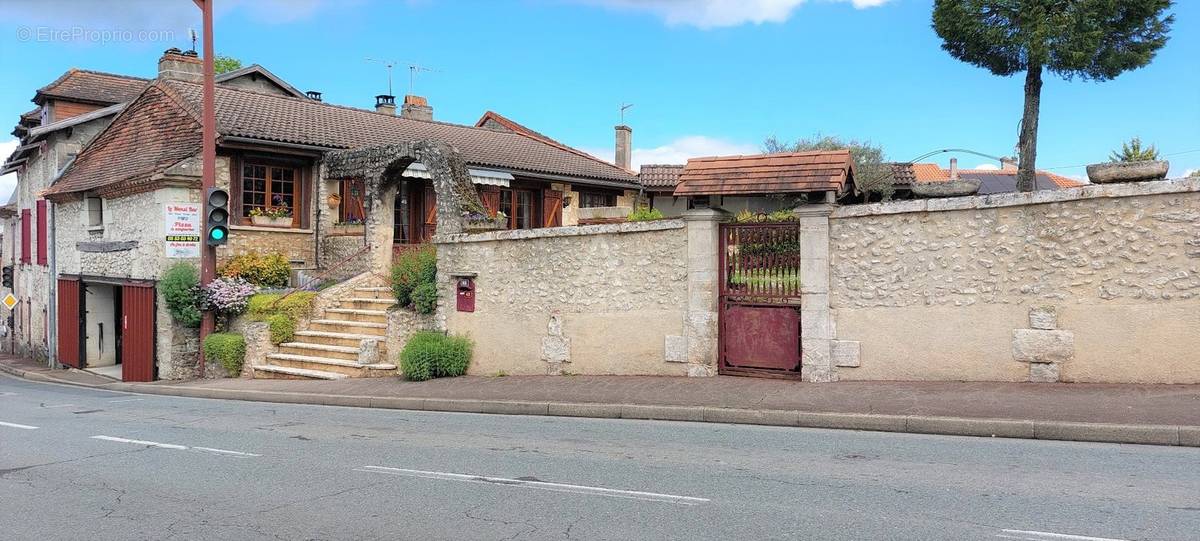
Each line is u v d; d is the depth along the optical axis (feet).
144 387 51.03
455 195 46.57
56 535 17.93
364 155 58.49
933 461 22.49
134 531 18.07
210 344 53.31
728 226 36.65
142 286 57.21
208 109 51.52
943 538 15.72
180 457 26.43
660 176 93.66
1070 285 29.86
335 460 25.23
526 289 42.52
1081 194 29.45
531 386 38.60
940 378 31.99
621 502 19.16
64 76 87.10
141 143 65.82
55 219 75.20
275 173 63.72
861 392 31.27
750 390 33.32
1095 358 29.50
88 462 26.02
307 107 76.18
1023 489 19.16
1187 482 19.38
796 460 23.22
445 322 46.06
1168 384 28.40
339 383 44.55
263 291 57.11
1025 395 28.60
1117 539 15.39
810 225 34.12
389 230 58.13
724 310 36.81
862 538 15.89
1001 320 30.96
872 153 96.48
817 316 33.94
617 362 39.34
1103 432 24.32
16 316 95.61
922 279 32.32
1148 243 28.73
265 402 42.80
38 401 45.62
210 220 51.83
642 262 38.58
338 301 56.03
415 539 16.83
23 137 90.43
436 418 34.42
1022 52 58.13
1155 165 28.71
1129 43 56.65
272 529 17.85
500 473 22.67
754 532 16.49
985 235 31.24
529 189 79.66
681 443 26.48
